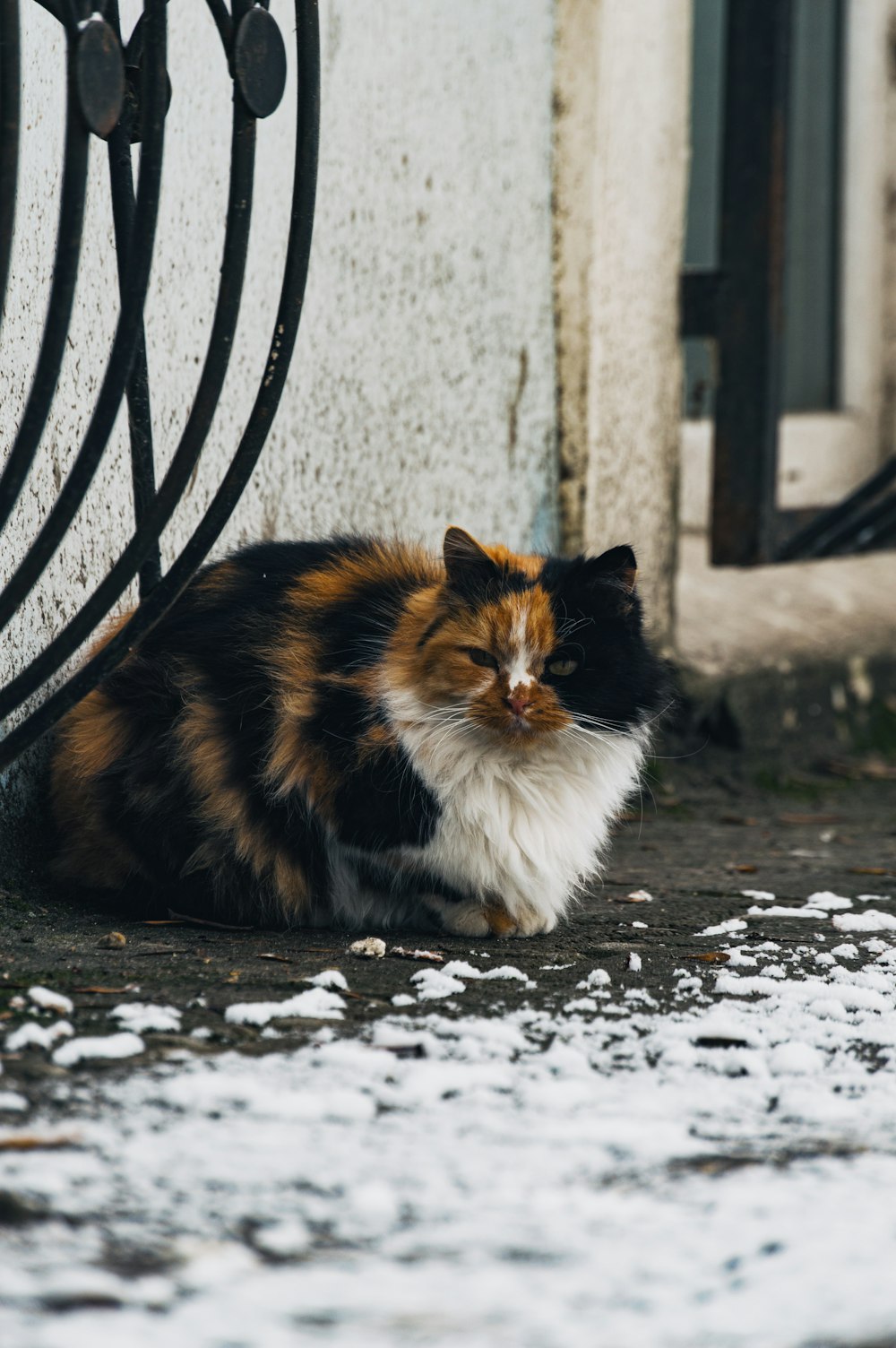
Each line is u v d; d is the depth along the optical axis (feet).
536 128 19.65
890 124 27.40
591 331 20.40
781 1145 7.47
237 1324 5.42
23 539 11.63
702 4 25.71
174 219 13.84
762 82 20.44
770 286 21.02
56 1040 8.30
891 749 23.88
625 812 18.56
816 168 27.20
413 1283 5.84
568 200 20.10
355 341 16.62
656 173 21.27
